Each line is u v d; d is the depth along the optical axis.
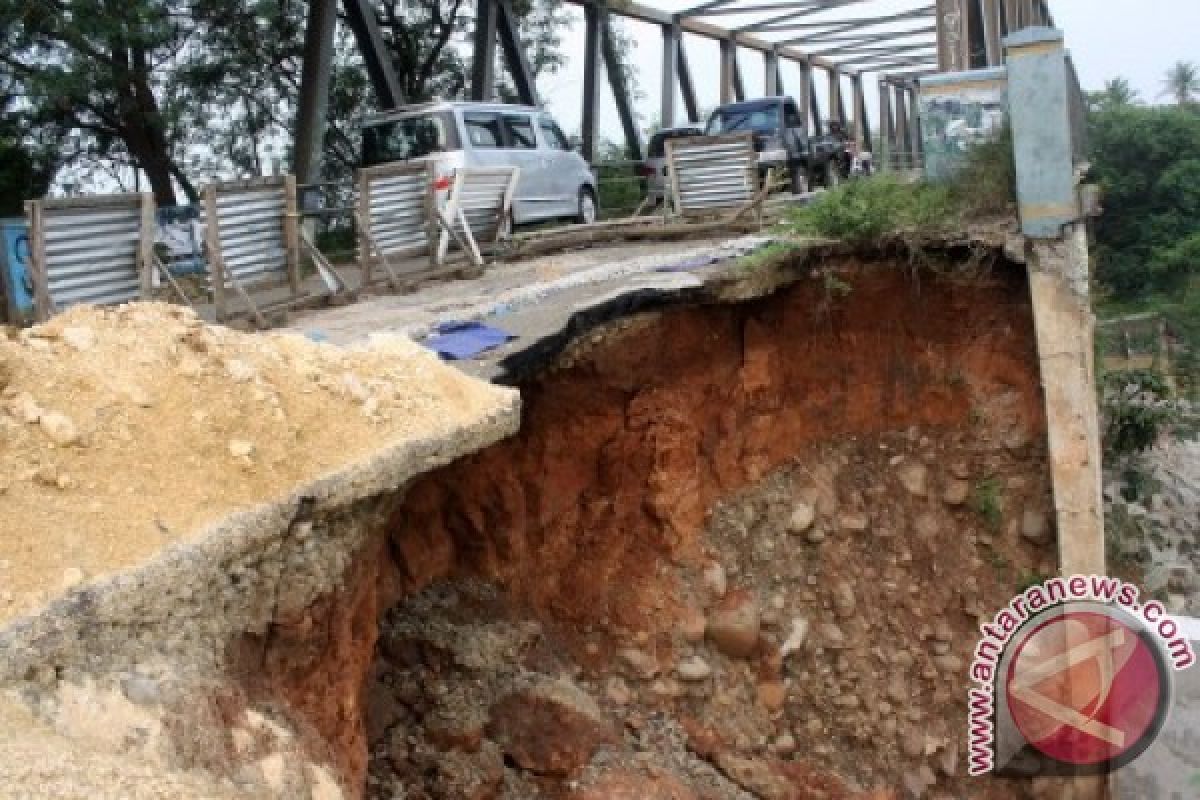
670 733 7.23
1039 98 8.57
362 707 4.96
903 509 9.57
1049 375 8.89
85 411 3.68
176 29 14.28
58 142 14.45
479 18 17.92
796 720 8.07
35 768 2.45
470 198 11.70
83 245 6.93
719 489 8.70
